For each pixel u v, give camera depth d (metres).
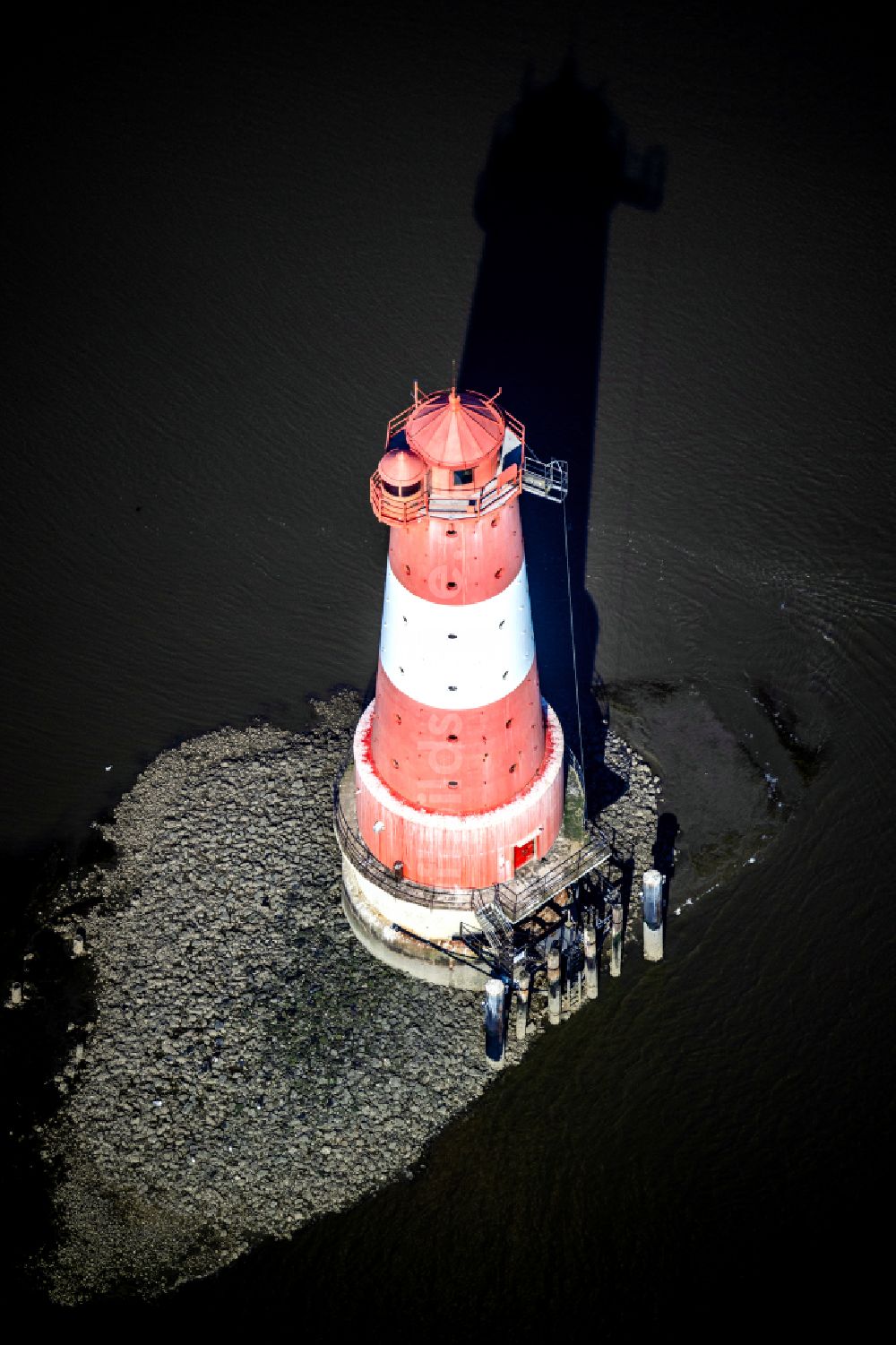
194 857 63.47
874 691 69.31
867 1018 58.31
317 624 72.88
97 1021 58.97
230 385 81.81
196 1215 53.81
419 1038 57.72
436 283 86.25
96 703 70.31
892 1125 55.38
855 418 79.56
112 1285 52.47
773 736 68.06
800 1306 51.12
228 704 70.06
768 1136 55.44
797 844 64.12
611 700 69.44
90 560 75.12
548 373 81.62
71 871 64.38
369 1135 55.47
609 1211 53.84
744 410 79.88
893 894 61.97
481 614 49.91
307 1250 53.06
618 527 75.19
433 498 47.53
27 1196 54.56
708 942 61.16
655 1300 51.59
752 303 84.69
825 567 73.62
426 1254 52.97
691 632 71.62
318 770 66.56
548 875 56.94
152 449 79.12
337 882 62.09
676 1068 57.47
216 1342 51.06
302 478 77.88
